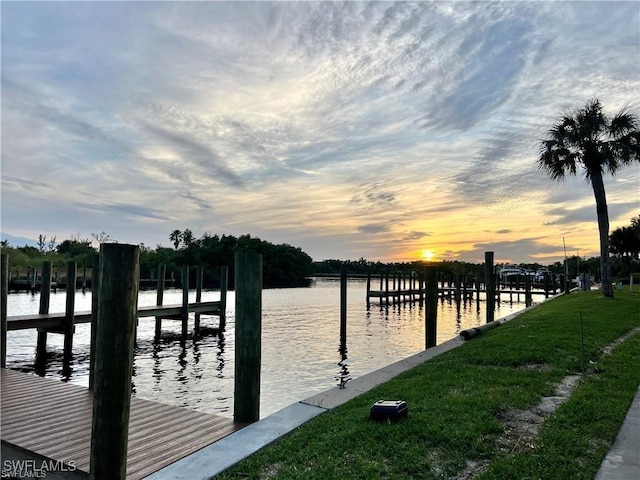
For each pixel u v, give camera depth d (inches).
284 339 819.4
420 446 176.1
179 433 225.0
